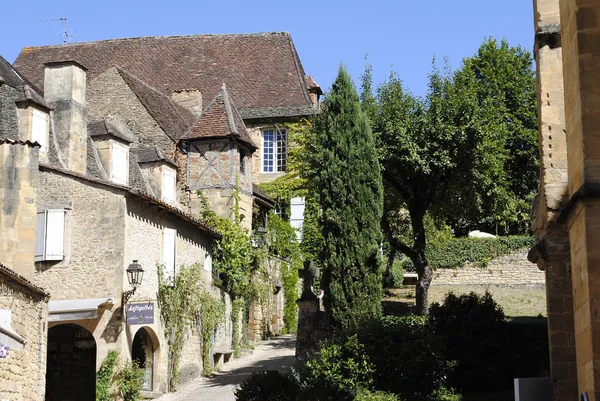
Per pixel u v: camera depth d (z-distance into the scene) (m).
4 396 14.67
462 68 44.41
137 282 23.30
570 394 12.64
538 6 13.67
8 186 19.02
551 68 13.52
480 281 40.16
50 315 22.77
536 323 20.72
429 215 35.75
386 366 18.47
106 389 22.92
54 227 24.02
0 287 14.75
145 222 25.17
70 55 47.72
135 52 47.53
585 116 8.98
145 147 30.69
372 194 22.67
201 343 27.80
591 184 8.86
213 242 31.16
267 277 34.28
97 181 24.00
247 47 47.03
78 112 26.34
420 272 28.75
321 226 22.86
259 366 28.69
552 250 12.92
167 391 25.12
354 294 22.09
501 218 40.88
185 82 45.94
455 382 19.78
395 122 27.88
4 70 28.70
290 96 43.78
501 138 30.47
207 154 33.62
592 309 8.80
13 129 24.36
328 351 18.94
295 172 41.19
